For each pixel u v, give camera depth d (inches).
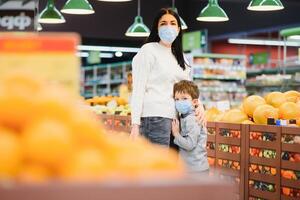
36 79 56.9
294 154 209.8
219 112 295.9
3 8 196.4
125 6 863.1
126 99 410.0
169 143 208.8
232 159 241.0
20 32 196.4
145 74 204.1
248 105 259.1
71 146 49.9
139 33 562.9
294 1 719.7
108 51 997.8
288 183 212.1
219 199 46.2
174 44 209.2
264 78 628.4
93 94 977.5
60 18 482.9
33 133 48.3
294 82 504.4
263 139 224.4
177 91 205.0
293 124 235.8
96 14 851.4
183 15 905.5
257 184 227.0
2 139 47.5
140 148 57.5
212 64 677.9
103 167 49.8
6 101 50.4
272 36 959.0
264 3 412.5
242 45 1015.0
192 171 209.2
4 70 64.2
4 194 41.1
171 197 44.9
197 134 208.2
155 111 202.2
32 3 196.7
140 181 44.8
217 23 885.8
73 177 47.3
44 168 47.8
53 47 64.9
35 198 41.4
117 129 330.3
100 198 42.8
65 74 64.8
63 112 52.7
